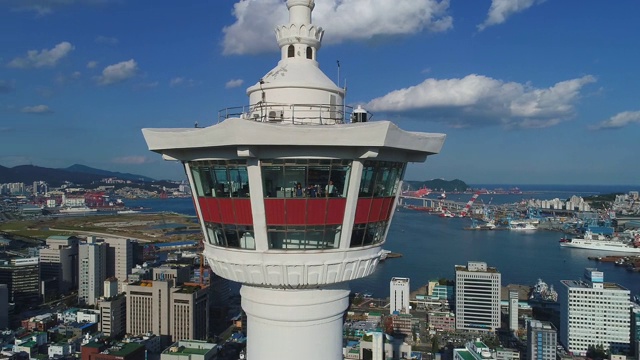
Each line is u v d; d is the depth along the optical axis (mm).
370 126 22656
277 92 26203
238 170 24984
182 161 27422
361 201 25766
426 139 26438
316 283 25734
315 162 24188
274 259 25156
